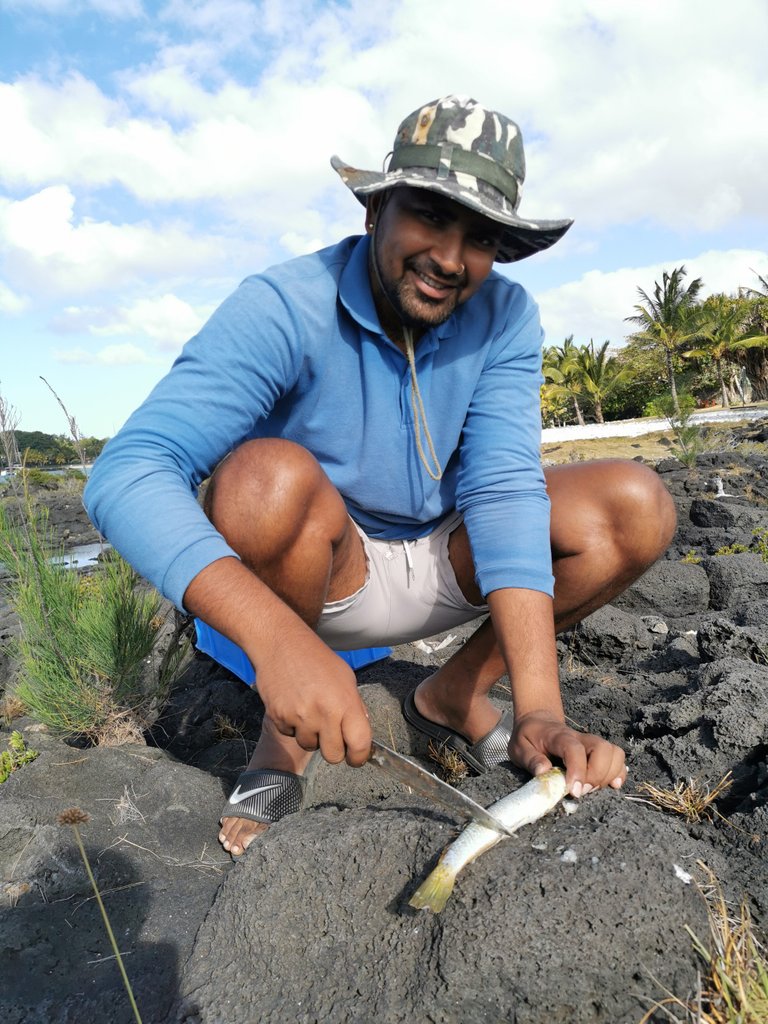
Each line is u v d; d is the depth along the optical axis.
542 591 2.21
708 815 2.35
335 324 2.24
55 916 2.12
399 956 1.69
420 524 2.64
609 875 1.66
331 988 1.70
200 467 2.07
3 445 3.36
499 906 1.62
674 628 4.99
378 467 2.43
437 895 1.63
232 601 1.74
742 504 13.82
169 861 2.37
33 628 3.32
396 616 2.72
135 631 3.30
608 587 2.62
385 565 2.67
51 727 3.32
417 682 3.33
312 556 2.23
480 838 1.69
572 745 1.90
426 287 2.07
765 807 2.20
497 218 1.94
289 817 2.08
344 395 2.32
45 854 2.32
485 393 2.45
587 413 68.62
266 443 2.20
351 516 2.62
